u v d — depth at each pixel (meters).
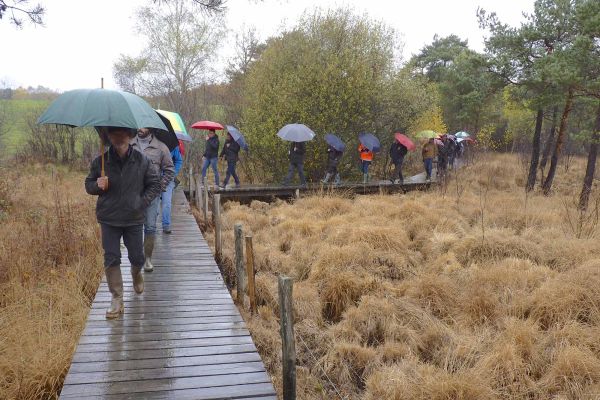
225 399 3.54
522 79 16.78
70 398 3.48
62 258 7.93
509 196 15.53
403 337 6.44
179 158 8.38
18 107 25.62
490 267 8.09
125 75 26.73
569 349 5.44
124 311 5.12
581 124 19.44
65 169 22.19
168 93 24.09
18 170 19.39
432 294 7.29
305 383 5.57
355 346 6.11
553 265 8.50
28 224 9.66
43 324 5.68
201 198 12.63
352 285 7.68
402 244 9.43
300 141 13.88
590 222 10.46
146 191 4.59
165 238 8.48
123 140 4.20
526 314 6.67
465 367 5.54
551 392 5.13
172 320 4.93
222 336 4.58
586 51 13.47
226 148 14.54
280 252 9.54
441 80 37.53
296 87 17.08
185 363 4.04
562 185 20.41
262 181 18.89
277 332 6.43
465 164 23.16
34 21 8.52
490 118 33.28
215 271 6.61
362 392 5.56
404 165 24.91
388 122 18.42
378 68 18.00
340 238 9.61
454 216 11.64
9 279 6.96
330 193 14.69
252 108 18.69
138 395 3.55
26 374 4.82
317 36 17.75
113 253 4.63
